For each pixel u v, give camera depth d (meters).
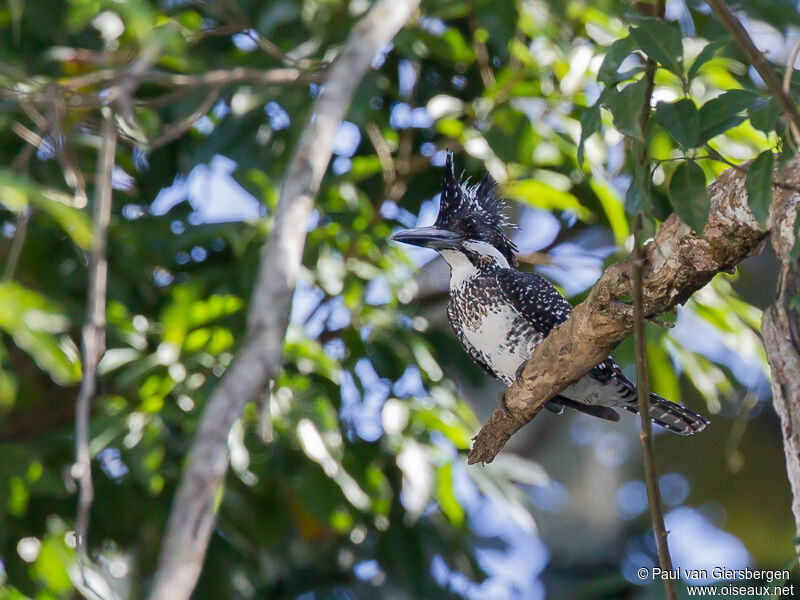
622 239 10.07
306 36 10.41
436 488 10.04
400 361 10.60
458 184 10.42
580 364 6.97
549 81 10.37
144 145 8.41
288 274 5.12
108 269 10.45
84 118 9.34
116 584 10.88
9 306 6.30
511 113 9.98
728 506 17.22
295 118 10.16
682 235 5.83
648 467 5.82
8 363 9.87
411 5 6.34
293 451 10.17
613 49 5.34
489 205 10.67
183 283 10.66
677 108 5.23
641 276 5.62
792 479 5.49
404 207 12.04
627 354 9.48
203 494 4.34
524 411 7.57
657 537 5.84
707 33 10.68
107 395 10.76
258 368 4.76
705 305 10.48
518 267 10.95
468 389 16.92
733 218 5.62
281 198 5.46
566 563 18.14
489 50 11.48
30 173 10.17
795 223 5.17
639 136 5.30
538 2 10.21
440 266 14.08
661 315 6.50
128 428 9.24
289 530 12.15
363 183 11.85
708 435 17.28
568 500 18.55
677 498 17.94
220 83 8.27
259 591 11.71
